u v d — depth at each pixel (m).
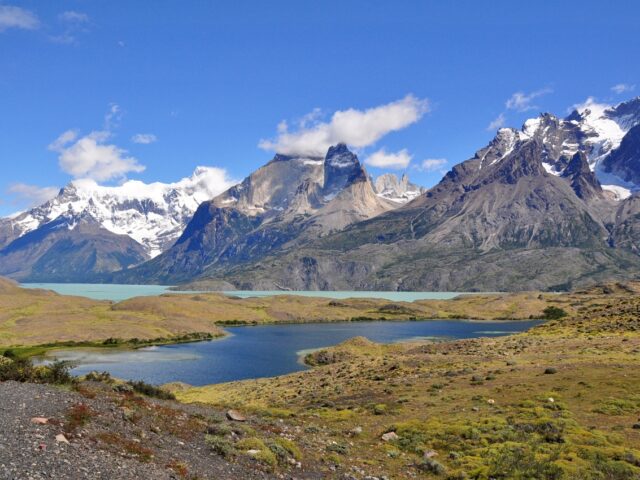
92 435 22.56
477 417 39.97
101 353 153.12
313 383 72.25
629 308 118.25
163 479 19.59
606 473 25.97
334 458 28.59
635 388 45.91
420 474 27.69
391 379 65.19
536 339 96.19
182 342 187.50
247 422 34.72
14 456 18.03
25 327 187.50
